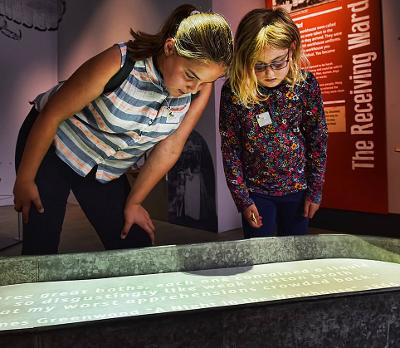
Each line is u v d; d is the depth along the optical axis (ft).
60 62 23.73
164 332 2.56
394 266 4.02
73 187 5.09
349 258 4.31
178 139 4.97
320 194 5.68
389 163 11.47
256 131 5.35
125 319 2.51
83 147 4.78
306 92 5.30
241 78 4.93
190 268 4.01
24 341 2.43
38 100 4.93
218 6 13.26
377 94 11.46
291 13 13.21
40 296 3.41
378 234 11.79
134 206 5.10
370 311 2.87
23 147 5.01
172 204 15.42
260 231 5.67
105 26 19.49
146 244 5.20
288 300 2.72
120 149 4.79
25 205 4.71
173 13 4.05
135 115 4.39
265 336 2.72
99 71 3.95
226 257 4.08
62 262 3.81
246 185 5.74
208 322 2.61
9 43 22.21
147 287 3.57
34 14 22.95
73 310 3.13
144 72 4.08
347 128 12.19
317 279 3.69
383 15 11.21
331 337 2.83
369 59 11.53
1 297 3.40
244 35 4.78
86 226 15.05
